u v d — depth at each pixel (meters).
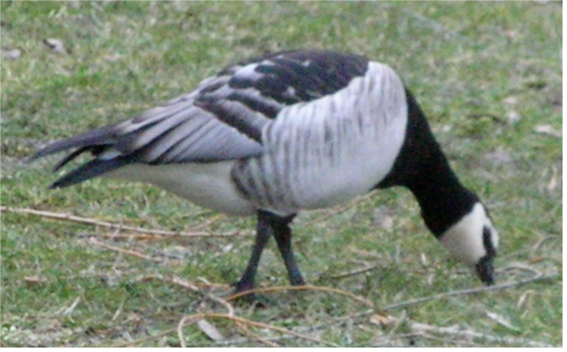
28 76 15.72
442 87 16.47
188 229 12.34
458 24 18.77
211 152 9.74
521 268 11.67
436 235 11.49
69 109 14.98
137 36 17.42
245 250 11.87
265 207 10.16
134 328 9.95
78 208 12.65
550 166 14.35
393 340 9.85
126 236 12.06
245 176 9.89
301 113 9.88
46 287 10.55
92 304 10.31
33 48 16.75
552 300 10.77
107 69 16.25
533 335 10.05
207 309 10.30
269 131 9.81
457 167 14.24
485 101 16.14
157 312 10.20
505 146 14.81
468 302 10.68
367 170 10.37
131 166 9.80
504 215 13.02
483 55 17.70
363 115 10.15
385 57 17.39
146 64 16.50
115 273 11.06
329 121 9.97
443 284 11.13
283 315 10.25
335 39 17.84
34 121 14.58
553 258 11.95
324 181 10.10
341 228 12.52
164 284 10.76
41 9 17.77
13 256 11.14
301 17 18.45
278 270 11.31
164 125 9.69
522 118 15.62
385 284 11.02
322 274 11.27
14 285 10.57
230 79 9.95
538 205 13.33
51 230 12.05
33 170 13.37
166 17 18.08
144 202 12.93
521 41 18.41
